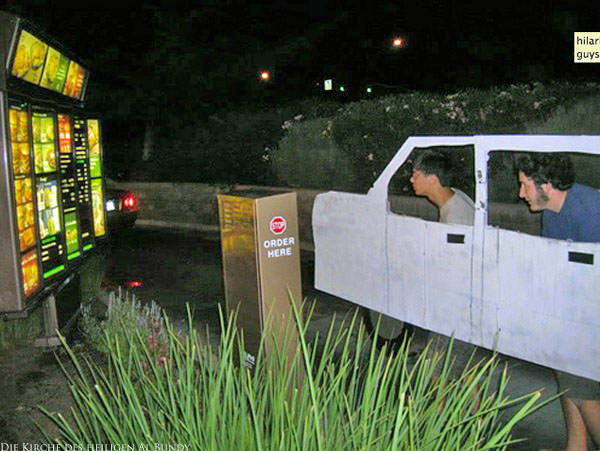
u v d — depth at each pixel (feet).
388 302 17.62
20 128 16.43
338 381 8.95
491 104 30.76
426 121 33.09
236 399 9.23
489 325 14.58
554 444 14.19
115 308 19.57
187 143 51.96
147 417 10.93
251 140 47.52
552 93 29.68
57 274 18.70
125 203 38.58
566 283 12.86
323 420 9.18
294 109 46.32
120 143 61.31
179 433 8.66
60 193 19.17
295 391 9.24
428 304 16.22
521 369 18.11
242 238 13.56
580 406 13.05
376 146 35.94
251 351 13.74
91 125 24.38
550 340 13.28
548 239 13.15
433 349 16.70
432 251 15.90
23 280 16.06
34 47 16.81
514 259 13.88
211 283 29.50
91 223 22.77
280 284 13.37
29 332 19.84
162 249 38.06
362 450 7.84
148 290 28.48
